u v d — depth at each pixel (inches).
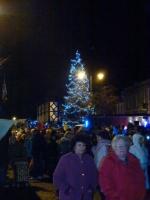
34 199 574.2
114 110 2514.8
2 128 286.4
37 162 811.4
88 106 1871.3
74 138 319.3
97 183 317.7
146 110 2004.2
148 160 588.4
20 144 716.0
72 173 309.9
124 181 274.1
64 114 1865.2
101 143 489.4
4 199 575.8
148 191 555.5
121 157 280.5
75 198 308.0
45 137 817.5
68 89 1895.9
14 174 654.5
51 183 733.9
